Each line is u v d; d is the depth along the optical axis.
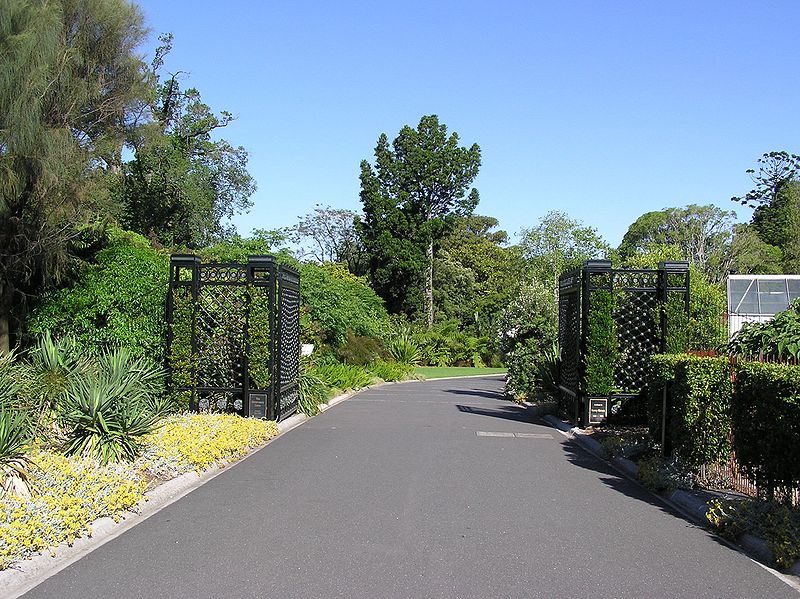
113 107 20.97
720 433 9.33
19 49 16.81
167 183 36.72
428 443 13.66
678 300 16.09
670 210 61.91
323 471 10.59
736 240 59.66
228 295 15.44
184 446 10.48
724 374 9.31
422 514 7.99
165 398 13.94
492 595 5.45
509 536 7.16
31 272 19.80
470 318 66.25
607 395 15.95
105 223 21.27
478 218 79.69
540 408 20.05
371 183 57.50
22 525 6.13
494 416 19.47
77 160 19.05
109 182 22.33
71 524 6.64
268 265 15.39
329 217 65.75
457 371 49.22
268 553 6.47
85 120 20.73
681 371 10.08
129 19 20.78
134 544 6.77
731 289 27.91
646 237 62.94
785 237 66.19
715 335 16.41
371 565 6.14
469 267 70.06
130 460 9.72
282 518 7.76
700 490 9.29
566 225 55.22
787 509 7.06
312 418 18.33
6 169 17.17
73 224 19.84
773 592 5.65
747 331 12.25
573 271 17.33
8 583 5.55
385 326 45.75
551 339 24.77
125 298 19.36
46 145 17.59
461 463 11.45
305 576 5.84
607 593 5.55
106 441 9.77
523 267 60.66
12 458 7.90
